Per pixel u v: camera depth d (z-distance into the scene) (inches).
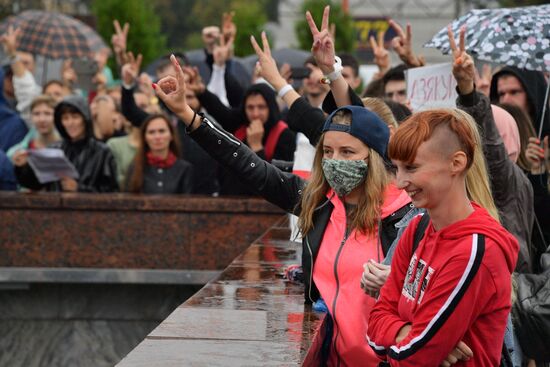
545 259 231.1
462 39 231.0
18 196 403.5
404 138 150.6
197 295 211.5
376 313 162.9
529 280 224.2
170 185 422.6
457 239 149.8
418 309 151.3
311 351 167.5
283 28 1716.3
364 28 1595.7
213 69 475.8
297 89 468.4
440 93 317.7
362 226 198.2
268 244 299.4
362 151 196.2
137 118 442.0
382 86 382.0
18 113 537.3
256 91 403.2
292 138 405.7
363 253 197.8
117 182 442.6
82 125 436.5
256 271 246.8
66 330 413.1
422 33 1641.2
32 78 537.6
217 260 402.6
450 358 150.8
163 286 411.2
